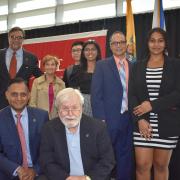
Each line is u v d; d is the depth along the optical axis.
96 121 2.32
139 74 2.82
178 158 3.65
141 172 2.90
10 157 2.44
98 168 2.22
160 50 2.76
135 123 2.84
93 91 3.02
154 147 2.80
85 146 2.23
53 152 2.27
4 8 7.50
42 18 6.95
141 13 5.31
